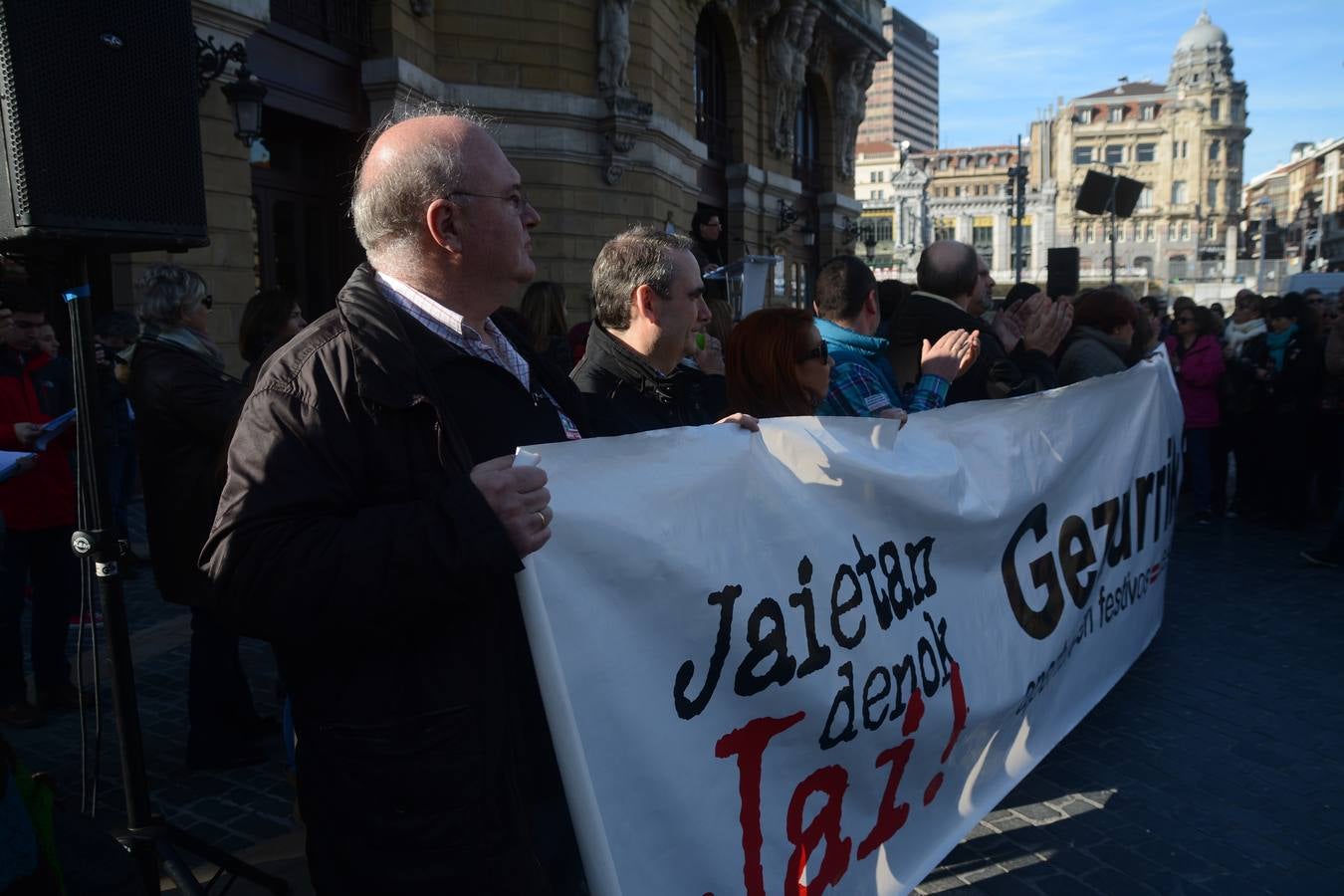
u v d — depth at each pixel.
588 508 1.54
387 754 1.38
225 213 8.62
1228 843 2.94
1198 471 7.78
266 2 8.68
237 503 1.34
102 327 6.39
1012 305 4.88
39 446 3.35
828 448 2.09
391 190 1.52
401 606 1.30
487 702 1.42
